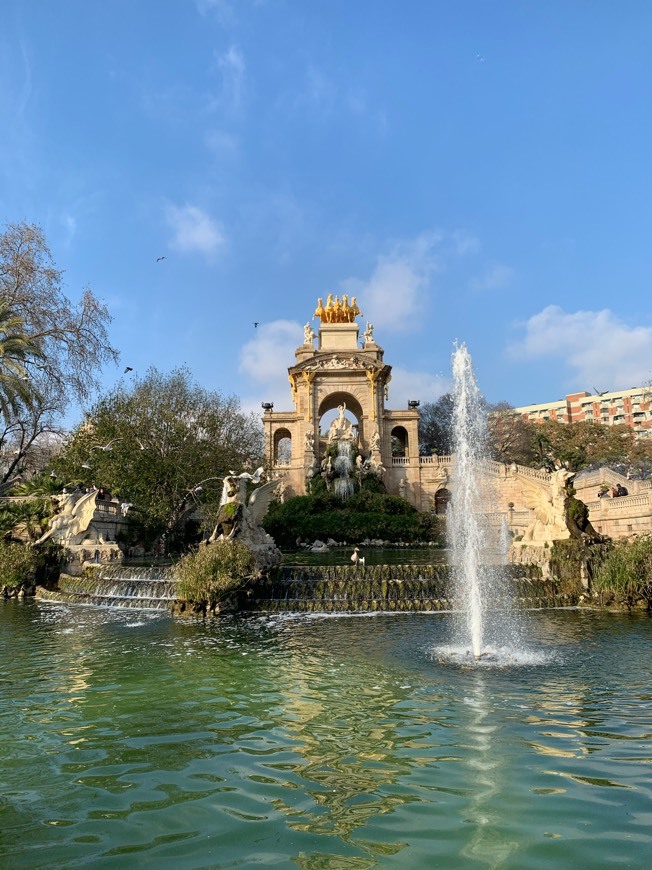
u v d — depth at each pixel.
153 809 6.98
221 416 51.22
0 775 8.02
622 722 9.71
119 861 5.85
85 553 31.34
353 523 57.50
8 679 13.20
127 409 45.31
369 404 79.25
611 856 5.78
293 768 8.10
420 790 7.32
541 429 92.38
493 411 90.75
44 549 30.91
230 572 22.44
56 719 10.40
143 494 44.00
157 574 27.08
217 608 21.92
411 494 76.88
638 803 6.88
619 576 22.69
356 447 73.06
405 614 21.75
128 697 11.71
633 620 19.95
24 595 28.64
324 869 5.65
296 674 13.28
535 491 28.28
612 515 32.09
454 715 10.19
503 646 15.98
